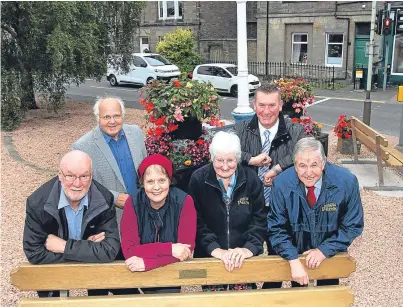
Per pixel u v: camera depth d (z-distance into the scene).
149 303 2.74
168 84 5.75
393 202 6.55
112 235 2.80
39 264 2.72
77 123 12.84
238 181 2.98
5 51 12.20
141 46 28.08
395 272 4.47
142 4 14.79
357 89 19.97
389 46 20.23
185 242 2.85
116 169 3.50
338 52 22.05
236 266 2.78
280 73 23.23
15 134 11.31
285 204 2.86
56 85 13.42
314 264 2.77
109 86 22.98
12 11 11.60
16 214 6.11
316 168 2.70
